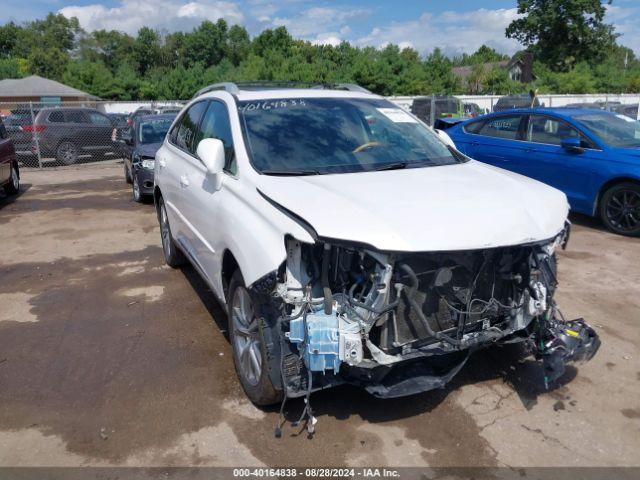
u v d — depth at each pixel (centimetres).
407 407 353
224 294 394
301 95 460
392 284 296
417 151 430
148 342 453
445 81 5006
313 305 300
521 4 6022
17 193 1181
